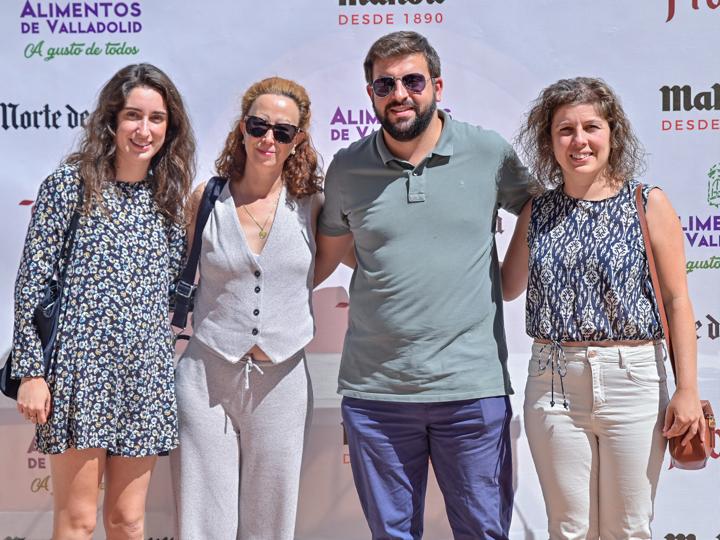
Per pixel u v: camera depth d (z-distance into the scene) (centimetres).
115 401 238
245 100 268
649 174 316
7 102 313
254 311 259
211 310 264
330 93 315
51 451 235
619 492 243
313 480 327
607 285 239
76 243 238
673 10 311
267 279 261
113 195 245
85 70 313
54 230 237
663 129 314
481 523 266
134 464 250
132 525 252
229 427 265
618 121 247
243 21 312
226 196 269
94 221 240
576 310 241
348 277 323
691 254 318
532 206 259
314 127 316
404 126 254
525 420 257
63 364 234
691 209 317
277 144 259
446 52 313
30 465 322
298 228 268
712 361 319
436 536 329
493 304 268
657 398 242
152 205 252
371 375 267
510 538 327
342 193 270
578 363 242
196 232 267
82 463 241
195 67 313
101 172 243
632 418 239
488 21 312
